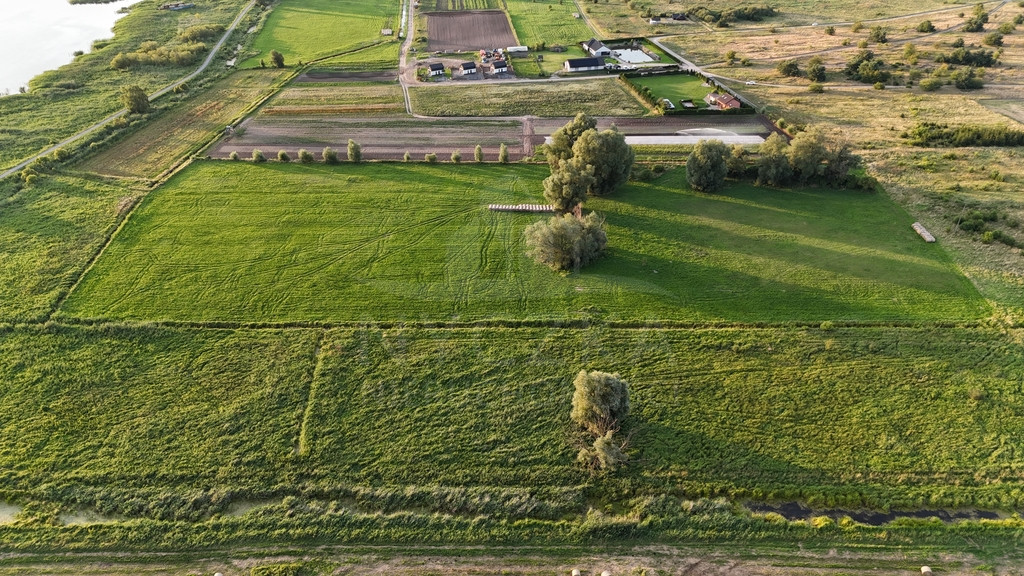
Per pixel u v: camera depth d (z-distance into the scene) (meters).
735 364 35.97
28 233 48.84
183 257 45.88
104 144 65.56
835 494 28.88
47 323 38.91
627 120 74.00
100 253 46.38
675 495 29.22
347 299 41.50
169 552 27.02
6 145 65.12
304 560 26.70
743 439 31.50
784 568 26.14
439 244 47.50
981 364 35.41
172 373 35.56
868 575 25.70
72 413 33.03
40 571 26.19
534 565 26.53
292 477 29.94
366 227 50.00
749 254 46.41
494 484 29.70
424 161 62.62
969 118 71.81
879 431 31.64
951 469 29.70
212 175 59.09
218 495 29.00
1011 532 27.02
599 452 29.50
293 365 36.09
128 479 29.73
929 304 40.44
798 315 39.84
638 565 26.41
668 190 56.59
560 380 35.09
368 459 30.78
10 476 29.80
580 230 43.84
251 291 42.22
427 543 27.44
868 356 36.28
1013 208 51.19
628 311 40.38
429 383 34.94
